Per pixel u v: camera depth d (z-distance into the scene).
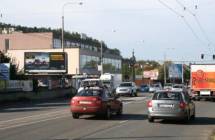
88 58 108.56
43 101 53.56
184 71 152.12
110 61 125.12
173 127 22.75
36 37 121.50
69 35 137.62
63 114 31.20
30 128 21.83
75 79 81.75
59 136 18.72
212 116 29.81
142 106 40.03
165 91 25.39
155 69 175.25
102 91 27.55
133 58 135.38
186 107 24.97
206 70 50.91
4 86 54.22
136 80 145.75
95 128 21.94
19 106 43.06
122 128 22.05
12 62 85.81
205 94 50.66
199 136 19.08
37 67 86.12
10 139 17.72
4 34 122.38
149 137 18.61
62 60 85.62
